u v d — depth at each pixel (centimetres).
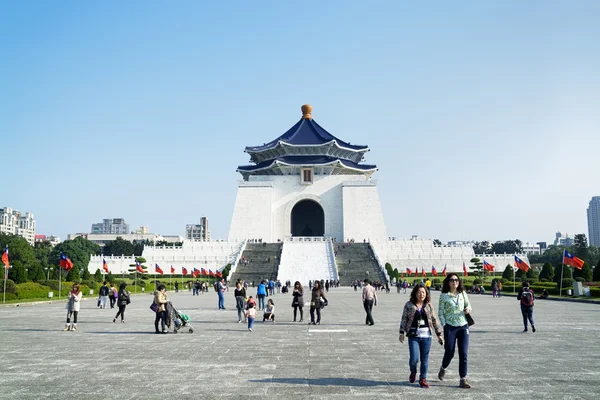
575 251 13688
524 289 1934
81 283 5219
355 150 10856
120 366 1252
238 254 7962
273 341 1695
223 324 2280
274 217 10019
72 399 936
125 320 2508
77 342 1686
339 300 4072
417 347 1038
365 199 9806
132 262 8588
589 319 2406
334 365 1253
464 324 1035
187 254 8675
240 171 11075
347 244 8506
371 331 1967
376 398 934
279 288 6153
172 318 1942
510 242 18412
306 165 10081
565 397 936
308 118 11269
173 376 1130
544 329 1989
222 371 1184
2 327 2164
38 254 13038
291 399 928
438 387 1017
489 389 998
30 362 1312
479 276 7869
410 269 8456
